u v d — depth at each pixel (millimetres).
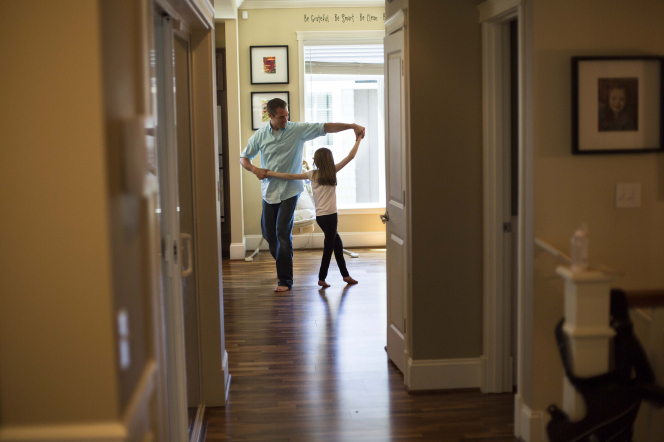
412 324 3246
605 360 2227
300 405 3123
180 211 2605
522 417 2688
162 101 2215
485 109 3107
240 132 7199
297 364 3729
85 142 1186
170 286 2244
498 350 3223
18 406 1223
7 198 1188
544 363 2602
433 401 3146
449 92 3139
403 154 3338
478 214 3211
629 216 2570
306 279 6039
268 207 5605
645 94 2518
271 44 7363
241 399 3219
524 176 2629
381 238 7867
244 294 5500
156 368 1559
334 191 5547
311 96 7711
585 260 2219
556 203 2549
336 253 5738
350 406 3100
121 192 1315
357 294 5418
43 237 1196
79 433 1211
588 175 2549
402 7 3236
